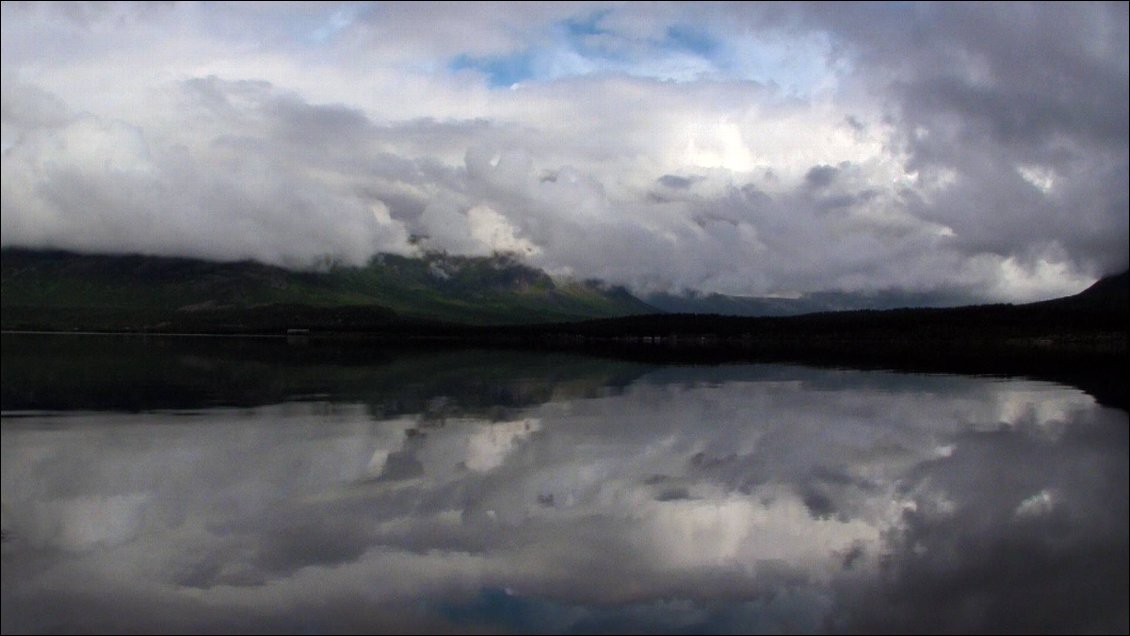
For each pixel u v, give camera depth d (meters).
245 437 42.69
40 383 70.06
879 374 94.00
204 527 26.44
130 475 33.53
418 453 38.69
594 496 30.91
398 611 19.84
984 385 79.06
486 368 100.75
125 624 19.02
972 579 22.64
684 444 42.22
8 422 47.47
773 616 19.91
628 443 42.16
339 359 117.75
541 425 48.12
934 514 29.28
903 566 23.62
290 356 124.19
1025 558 24.47
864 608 20.47
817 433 46.62
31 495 30.17
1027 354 144.88
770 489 32.53
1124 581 22.59
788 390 72.81
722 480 33.94
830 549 25.08
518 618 19.53
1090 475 35.97
